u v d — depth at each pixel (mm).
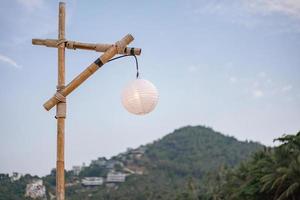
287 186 31609
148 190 135750
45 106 6309
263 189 31562
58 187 6172
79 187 164000
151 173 179500
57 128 6301
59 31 6445
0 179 103000
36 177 109688
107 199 140750
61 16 6465
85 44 6406
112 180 166750
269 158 33406
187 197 80562
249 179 34656
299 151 32094
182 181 168875
